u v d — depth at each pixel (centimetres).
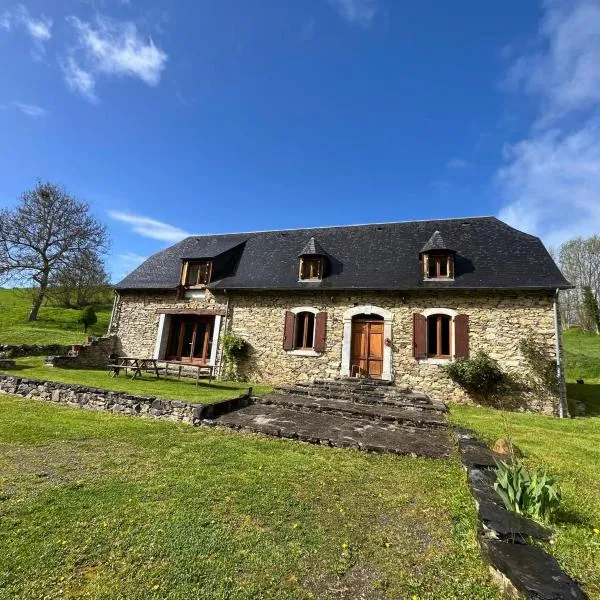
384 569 271
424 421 691
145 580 250
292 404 792
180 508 347
